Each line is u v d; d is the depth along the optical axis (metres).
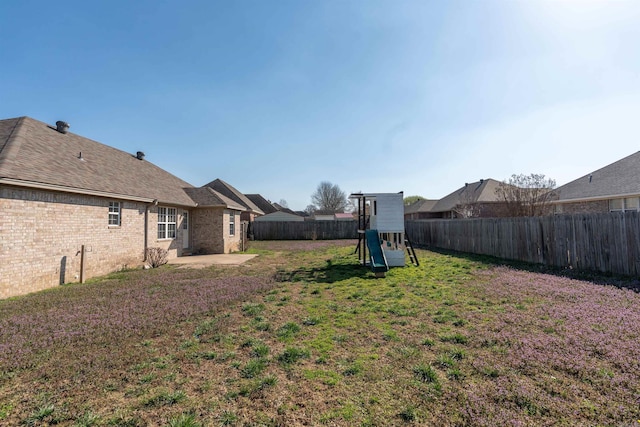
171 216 13.96
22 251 6.96
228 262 12.21
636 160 15.19
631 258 6.73
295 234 27.70
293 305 5.63
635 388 2.60
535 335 3.80
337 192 63.28
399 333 4.10
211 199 15.85
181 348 3.74
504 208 18.31
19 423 2.37
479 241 12.87
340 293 6.52
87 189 8.61
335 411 2.44
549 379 2.79
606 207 14.90
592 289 5.96
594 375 2.82
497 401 2.49
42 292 7.01
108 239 9.86
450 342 3.74
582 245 7.89
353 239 27.06
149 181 13.64
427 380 2.87
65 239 8.16
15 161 7.13
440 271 8.82
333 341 3.89
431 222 18.16
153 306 5.65
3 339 4.04
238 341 3.95
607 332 3.79
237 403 2.58
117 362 3.35
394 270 9.31
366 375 2.99
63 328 4.47
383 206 10.57
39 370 3.18
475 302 5.43
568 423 2.20
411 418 2.31
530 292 5.95
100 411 2.48
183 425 2.26
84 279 8.52
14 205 6.82
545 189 16.00
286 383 2.88
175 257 14.09
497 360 3.19
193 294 6.59
